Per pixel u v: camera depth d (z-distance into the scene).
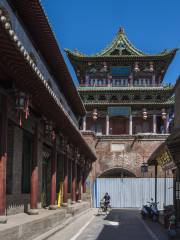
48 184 27.06
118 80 62.41
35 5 21.14
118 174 55.50
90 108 60.44
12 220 15.98
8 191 17.75
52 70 31.64
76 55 60.94
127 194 49.25
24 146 20.47
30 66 12.77
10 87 14.69
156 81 63.62
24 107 15.52
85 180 48.44
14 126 17.77
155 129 60.31
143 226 27.56
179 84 26.30
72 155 35.88
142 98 60.72
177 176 25.80
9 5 20.70
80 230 23.61
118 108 60.28
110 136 54.47
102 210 39.66
